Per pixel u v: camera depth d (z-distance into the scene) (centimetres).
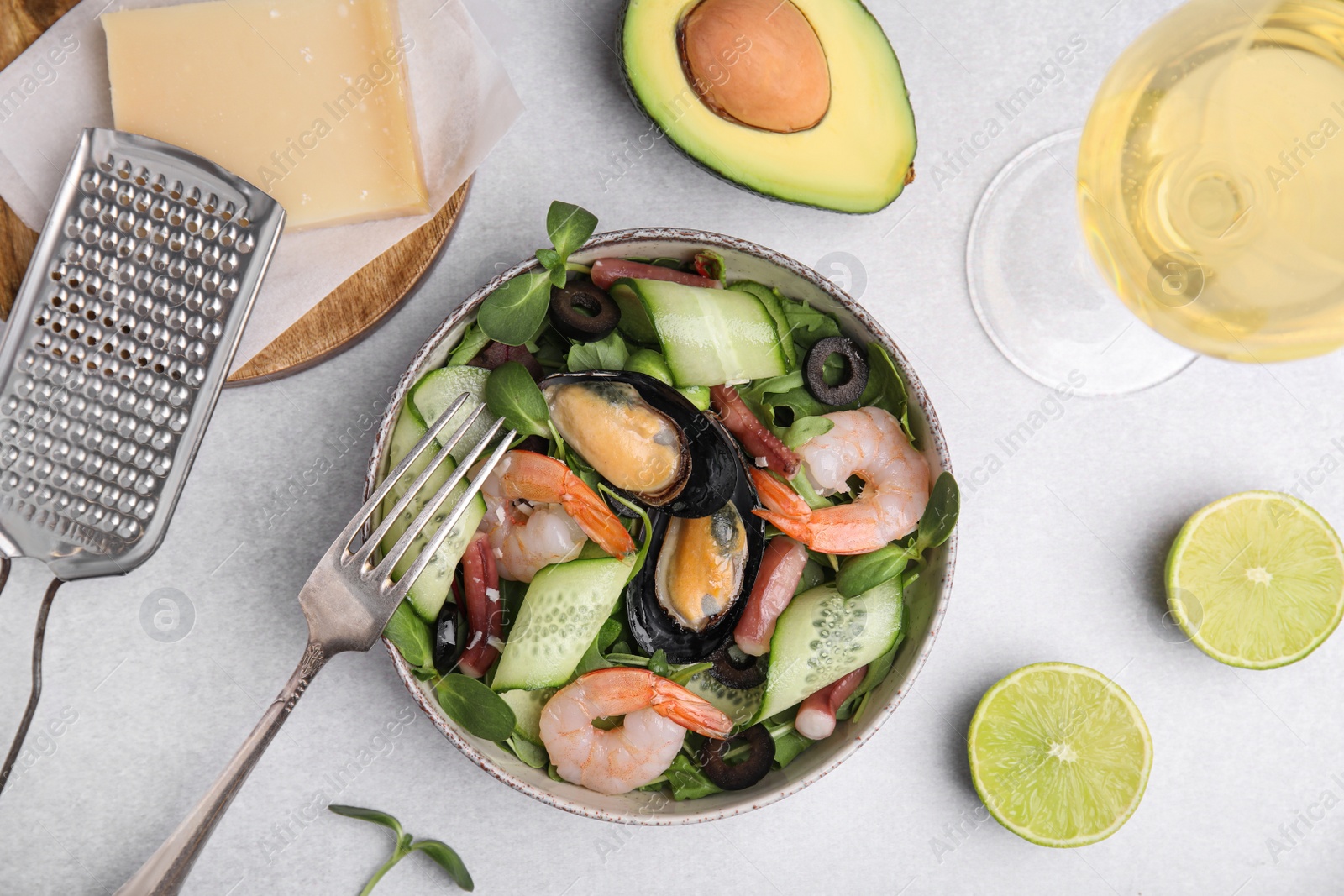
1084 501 54
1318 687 55
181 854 45
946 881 54
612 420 47
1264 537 54
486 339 48
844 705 50
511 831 53
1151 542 55
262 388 52
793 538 49
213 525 52
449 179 50
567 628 47
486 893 53
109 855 52
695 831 54
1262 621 54
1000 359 54
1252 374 55
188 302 48
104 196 47
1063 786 53
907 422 49
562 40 52
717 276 49
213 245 48
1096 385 54
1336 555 53
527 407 47
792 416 50
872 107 49
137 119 49
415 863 53
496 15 51
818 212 53
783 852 54
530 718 48
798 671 48
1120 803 53
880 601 49
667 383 48
